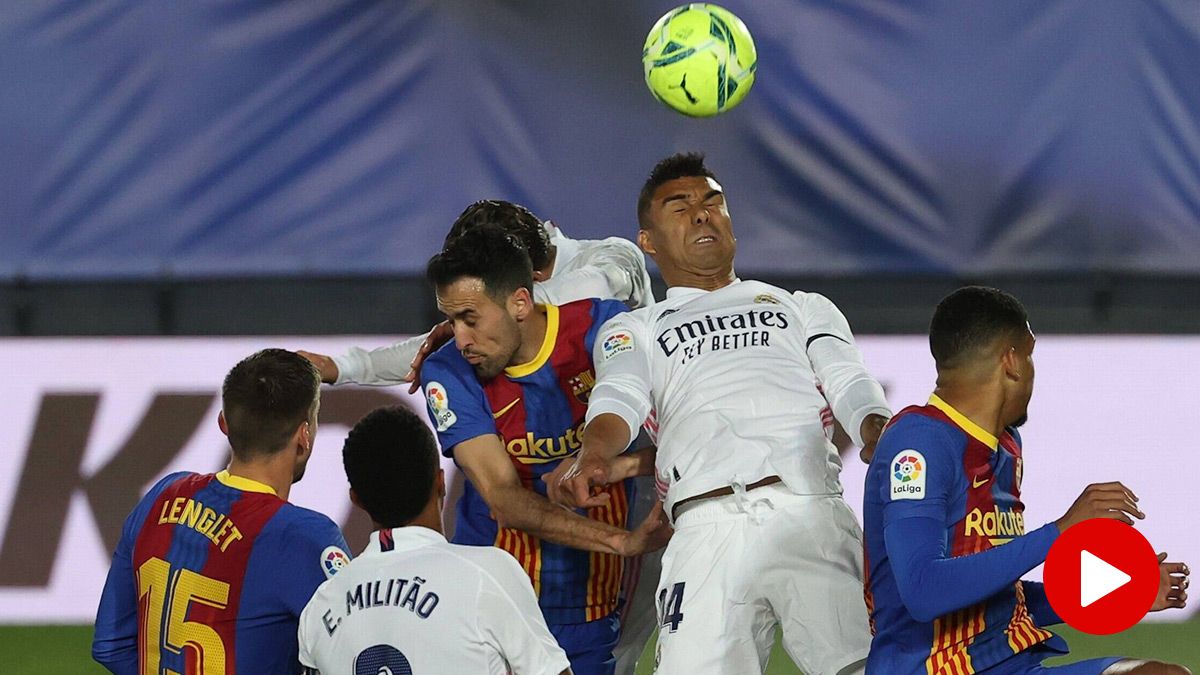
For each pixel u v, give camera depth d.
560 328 14.66
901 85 29.05
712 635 13.27
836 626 13.31
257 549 11.99
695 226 14.55
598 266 16.47
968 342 11.34
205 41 28.94
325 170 29.20
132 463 26.38
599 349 14.16
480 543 15.12
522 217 15.70
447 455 14.64
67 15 28.81
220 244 29.34
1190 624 24.98
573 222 29.03
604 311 14.91
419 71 29.00
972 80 29.09
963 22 28.98
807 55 28.94
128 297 30.88
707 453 13.58
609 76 28.86
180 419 26.59
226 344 26.91
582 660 15.02
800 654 13.42
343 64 29.00
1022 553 10.68
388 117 29.09
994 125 29.16
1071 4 28.97
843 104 29.02
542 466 14.84
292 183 29.22
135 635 12.88
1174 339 26.66
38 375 26.67
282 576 11.95
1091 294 30.56
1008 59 29.08
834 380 13.67
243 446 12.33
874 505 11.82
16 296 30.69
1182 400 26.48
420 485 11.68
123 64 28.95
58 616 25.66
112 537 26.08
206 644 11.98
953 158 29.19
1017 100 29.16
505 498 14.13
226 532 12.05
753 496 13.43
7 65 28.86
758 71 28.89
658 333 14.26
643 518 16.02
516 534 14.82
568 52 28.81
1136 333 30.59
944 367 11.49
